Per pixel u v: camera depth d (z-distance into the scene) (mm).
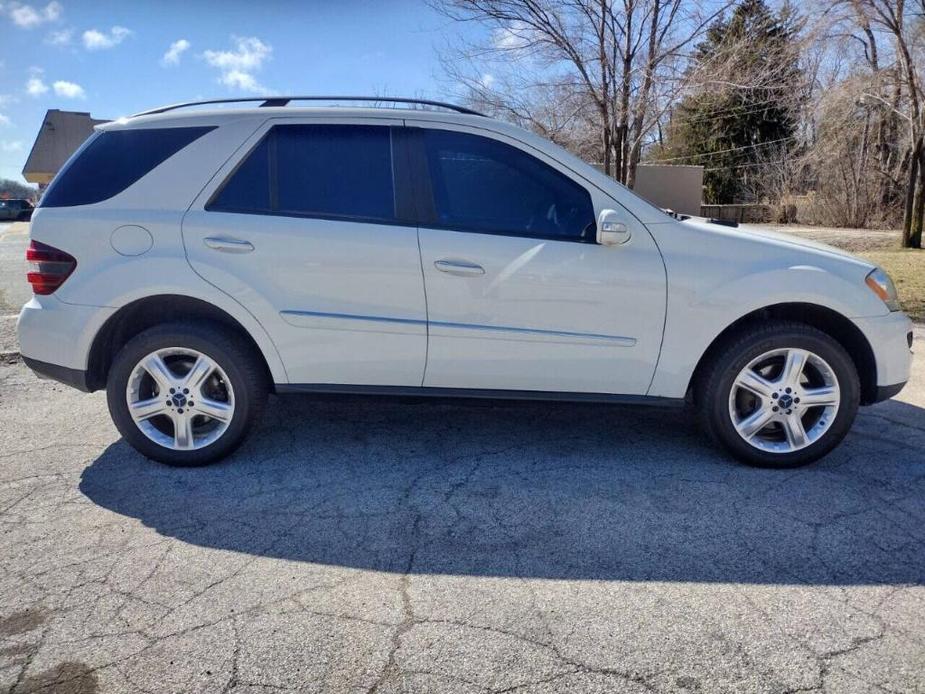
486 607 2703
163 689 2285
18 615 2660
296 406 5027
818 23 13172
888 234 21656
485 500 3596
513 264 3754
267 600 2754
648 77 11242
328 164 3881
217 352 3859
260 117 3916
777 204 29156
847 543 3162
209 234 3789
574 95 12055
